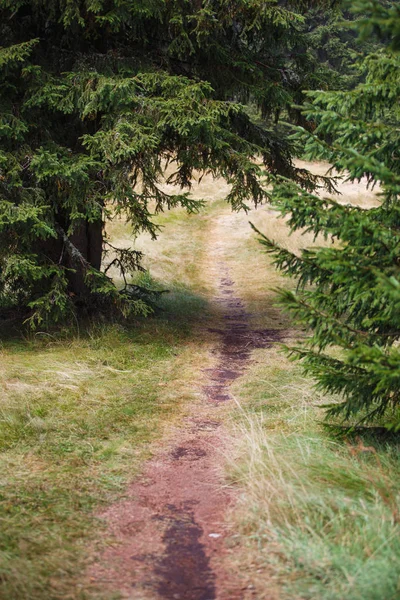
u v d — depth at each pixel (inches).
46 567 143.9
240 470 199.2
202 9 378.9
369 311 206.7
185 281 624.7
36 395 284.7
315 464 195.0
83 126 400.8
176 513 179.6
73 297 426.6
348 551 142.9
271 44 441.4
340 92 199.5
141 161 373.7
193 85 369.7
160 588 137.6
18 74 375.6
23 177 375.6
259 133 461.1
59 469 209.3
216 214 998.4
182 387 321.1
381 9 133.1
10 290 425.7
